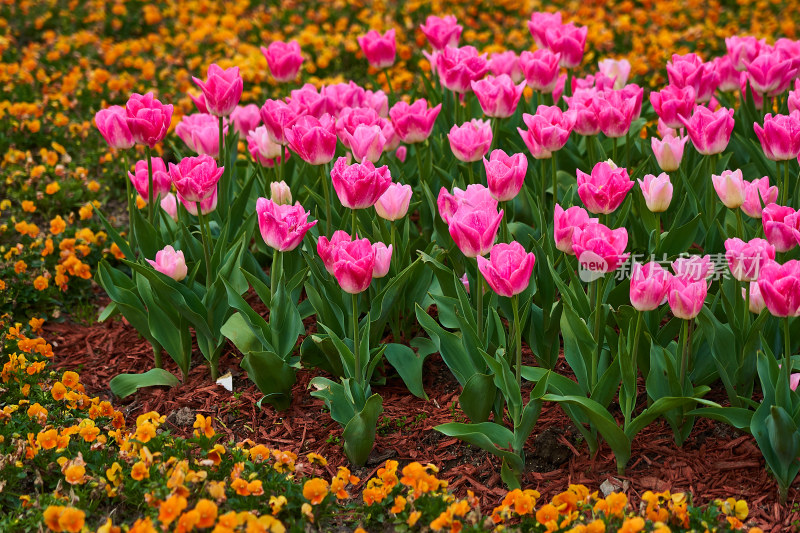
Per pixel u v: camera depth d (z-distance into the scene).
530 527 3.23
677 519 3.12
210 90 4.42
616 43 9.16
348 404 3.83
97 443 3.51
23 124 6.90
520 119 5.66
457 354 3.76
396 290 3.96
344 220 4.46
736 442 3.72
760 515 3.37
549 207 4.99
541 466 3.71
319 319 4.11
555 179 4.25
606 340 3.67
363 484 3.66
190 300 4.14
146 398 4.33
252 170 5.10
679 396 3.30
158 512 3.20
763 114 5.27
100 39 9.41
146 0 10.55
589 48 8.89
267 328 3.99
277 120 4.35
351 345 3.97
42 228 5.91
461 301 3.73
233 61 8.24
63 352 4.78
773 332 3.72
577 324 3.49
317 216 4.53
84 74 8.19
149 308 4.27
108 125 4.21
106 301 5.32
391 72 8.37
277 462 3.44
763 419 3.37
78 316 5.12
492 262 3.13
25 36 9.52
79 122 7.25
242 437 3.99
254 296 5.05
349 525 3.39
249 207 5.18
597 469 3.65
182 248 4.57
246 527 3.08
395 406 4.13
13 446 3.53
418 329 4.58
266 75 8.12
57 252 5.55
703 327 3.65
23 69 7.93
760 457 3.64
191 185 3.88
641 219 4.67
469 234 3.21
